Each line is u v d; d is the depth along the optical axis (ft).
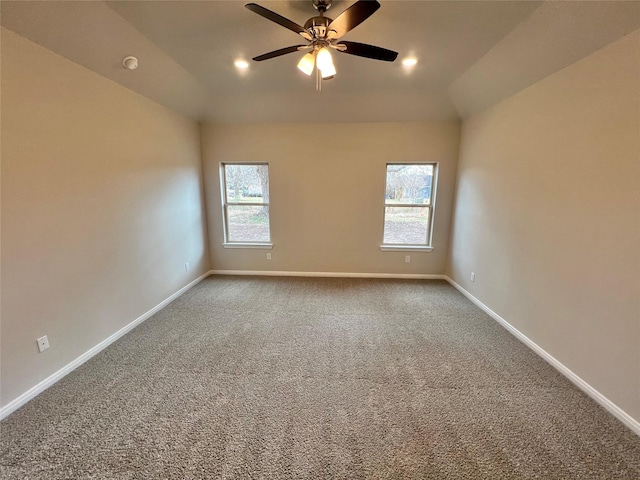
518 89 8.80
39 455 4.93
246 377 7.06
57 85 6.71
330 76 6.30
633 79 5.40
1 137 5.65
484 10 6.28
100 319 8.22
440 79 10.33
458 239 13.23
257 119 13.35
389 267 14.84
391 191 14.21
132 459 4.87
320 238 14.71
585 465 4.79
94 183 7.89
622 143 5.65
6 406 5.84
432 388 6.67
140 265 9.89
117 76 8.35
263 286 13.57
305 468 4.73
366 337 9.00
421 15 6.48
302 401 6.26
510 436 5.36
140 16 6.52
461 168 12.92
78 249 7.45
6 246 5.81
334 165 13.87
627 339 5.59
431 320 10.18
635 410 5.46
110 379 6.95
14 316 5.98
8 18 5.51
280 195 14.34
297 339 8.87
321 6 5.91
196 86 10.80
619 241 5.73
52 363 6.81
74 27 6.35
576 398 6.34
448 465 4.79
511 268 9.28
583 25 5.95
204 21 6.73
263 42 7.71
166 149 11.25
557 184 7.34
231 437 5.32
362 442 5.23
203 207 14.42
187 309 11.05
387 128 13.35
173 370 7.32
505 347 8.45
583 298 6.58
